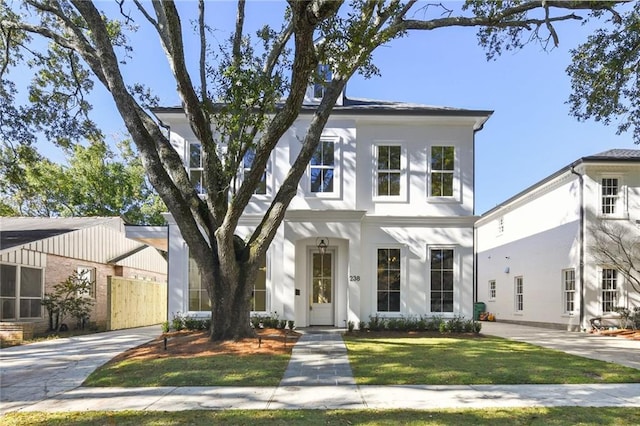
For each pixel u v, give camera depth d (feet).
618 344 39.58
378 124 48.11
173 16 30.12
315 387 23.44
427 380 24.73
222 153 40.24
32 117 49.57
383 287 46.85
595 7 33.71
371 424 17.35
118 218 68.90
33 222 64.59
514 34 40.24
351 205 46.62
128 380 25.04
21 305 48.39
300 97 30.50
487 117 47.62
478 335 43.09
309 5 24.26
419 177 47.91
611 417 18.21
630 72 38.47
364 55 30.66
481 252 85.81
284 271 45.42
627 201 53.42
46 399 21.72
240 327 34.96
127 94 33.63
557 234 58.75
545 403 20.43
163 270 83.56
